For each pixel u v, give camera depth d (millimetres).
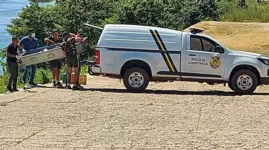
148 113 12562
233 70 16594
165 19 41469
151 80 16797
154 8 41156
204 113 12594
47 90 17031
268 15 42844
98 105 13719
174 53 16562
